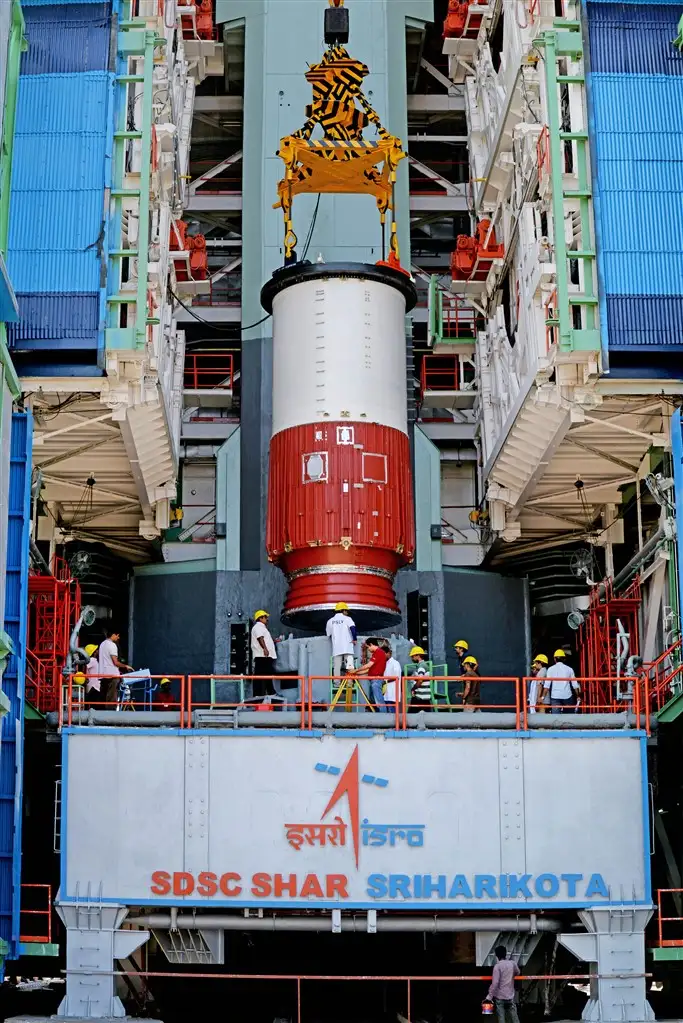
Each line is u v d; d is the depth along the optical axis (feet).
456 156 182.19
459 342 159.12
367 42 162.81
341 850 105.29
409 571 151.64
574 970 118.01
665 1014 120.67
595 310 112.16
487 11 149.07
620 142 115.03
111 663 122.42
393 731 106.63
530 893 105.09
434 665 143.84
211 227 179.22
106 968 103.65
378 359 129.80
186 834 105.50
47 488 137.59
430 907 104.58
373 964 125.90
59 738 111.34
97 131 116.88
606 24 117.29
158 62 128.47
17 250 113.70
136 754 106.73
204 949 107.24
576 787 106.63
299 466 127.34
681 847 121.70
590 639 144.56
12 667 106.11
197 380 173.58
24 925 128.57
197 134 178.60
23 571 107.86
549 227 116.57
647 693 111.04
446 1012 122.01
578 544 151.74
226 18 164.14
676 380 113.39
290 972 125.29
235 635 150.41
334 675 113.70
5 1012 117.60
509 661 154.40
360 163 133.90
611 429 123.65
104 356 112.16
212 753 106.52
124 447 127.85
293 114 160.97
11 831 104.22
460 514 164.76
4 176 105.09
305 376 128.98
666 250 113.09
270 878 104.78
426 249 181.68
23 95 117.19
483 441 146.82
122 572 156.56
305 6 163.43
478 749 106.83
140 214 114.62
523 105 130.41
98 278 113.50
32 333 112.27
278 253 157.48
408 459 131.23
